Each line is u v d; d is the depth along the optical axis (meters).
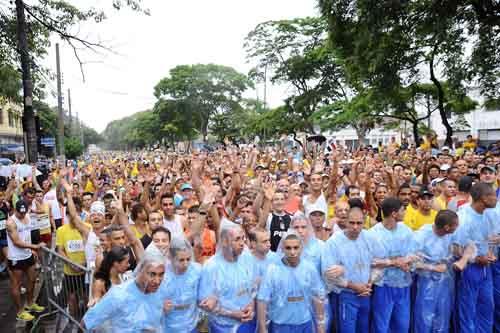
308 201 7.50
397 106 22.73
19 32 14.52
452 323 5.70
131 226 6.39
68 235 6.61
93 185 13.73
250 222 6.31
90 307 4.38
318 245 5.29
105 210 6.97
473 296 5.54
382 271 5.25
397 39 18.45
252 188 7.61
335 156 8.11
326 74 35.09
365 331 5.26
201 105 57.78
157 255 4.09
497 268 5.86
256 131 42.78
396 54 18.88
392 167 10.85
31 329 6.63
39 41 16.45
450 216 5.27
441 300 5.50
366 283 5.14
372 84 19.69
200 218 5.81
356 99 24.36
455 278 5.62
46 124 43.22
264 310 4.63
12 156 41.50
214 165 13.93
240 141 56.94
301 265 4.70
